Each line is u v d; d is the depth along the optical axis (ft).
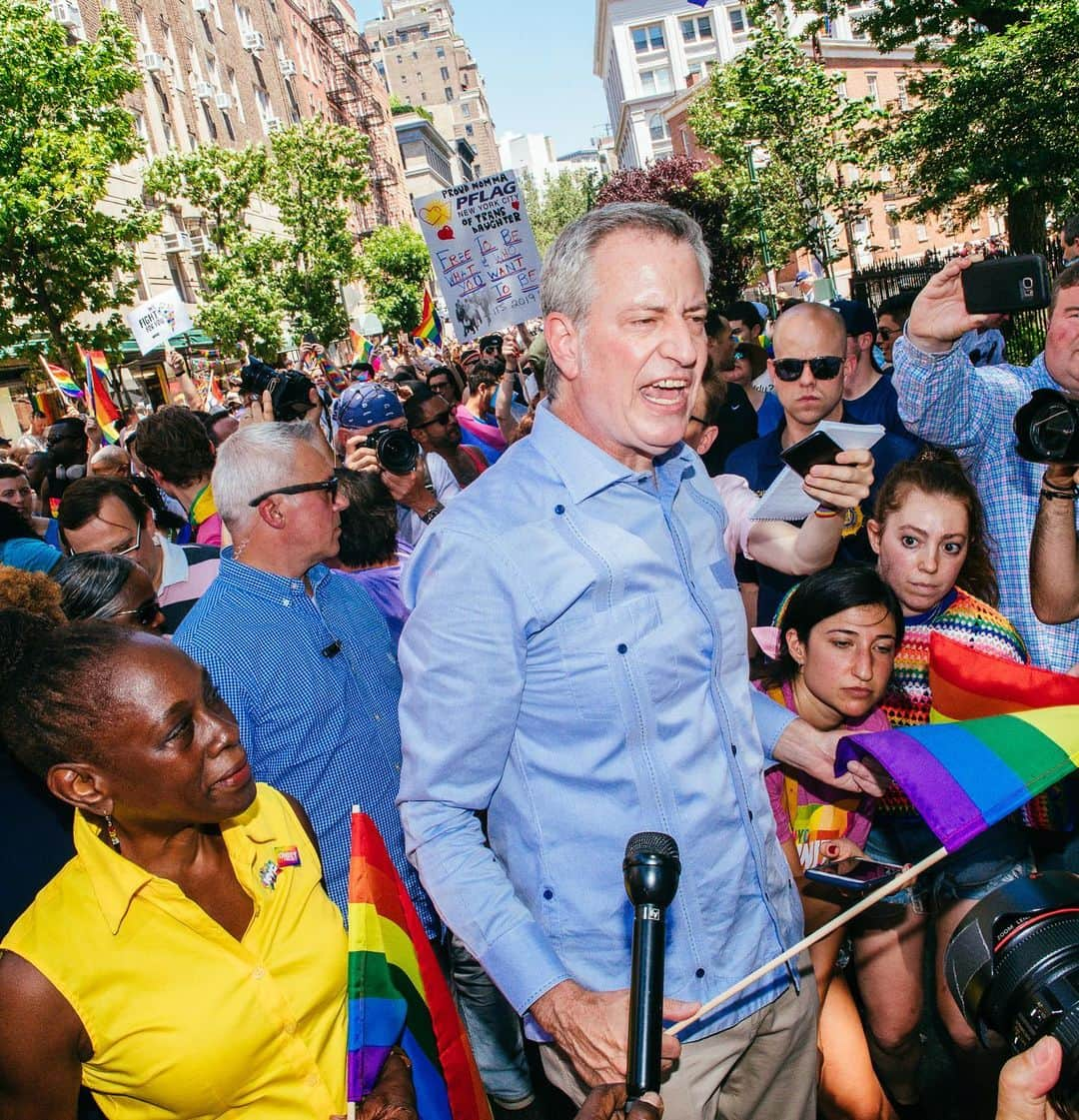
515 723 6.36
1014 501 10.47
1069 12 42.04
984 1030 5.01
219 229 76.64
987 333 20.36
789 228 69.10
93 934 5.55
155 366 76.69
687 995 6.55
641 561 6.37
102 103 50.21
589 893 6.45
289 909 6.22
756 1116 7.48
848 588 8.59
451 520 6.36
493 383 27.20
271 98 126.72
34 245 48.19
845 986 9.60
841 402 15.20
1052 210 48.73
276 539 8.81
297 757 8.60
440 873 6.21
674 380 6.20
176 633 8.73
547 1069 6.91
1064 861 10.43
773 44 64.49
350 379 45.52
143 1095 5.62
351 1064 5.39
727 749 6.73
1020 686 8.51
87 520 11.80
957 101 45.91
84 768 5.58
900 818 9.35
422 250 159.12
